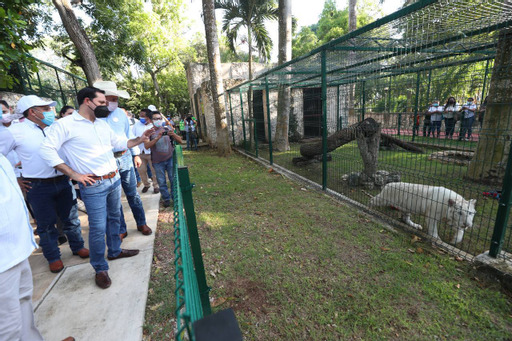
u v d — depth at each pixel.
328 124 8.39
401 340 2.04
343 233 3.64
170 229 4.13
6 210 1.57
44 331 2.20
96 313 2.38
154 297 2.61
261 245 3.48
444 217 3.19
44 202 2.90
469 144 5.11
